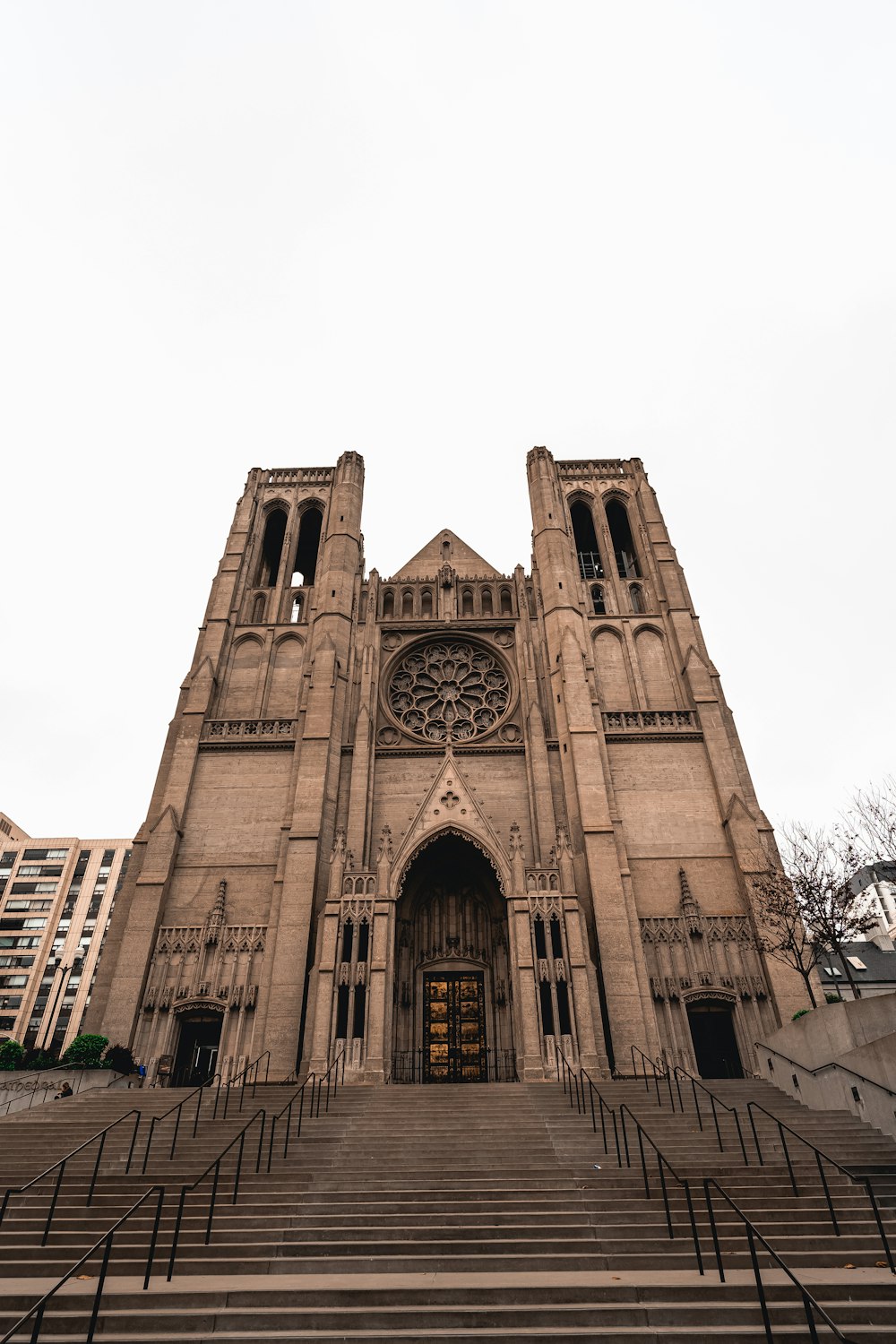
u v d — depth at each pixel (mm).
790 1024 24344
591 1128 20531
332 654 44031
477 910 37219
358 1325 9703
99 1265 12188
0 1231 13805
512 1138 19688
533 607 47906
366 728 41281
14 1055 28750
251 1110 23047
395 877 33406
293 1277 11609
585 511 55844
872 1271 11680
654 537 51000
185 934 35250
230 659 46312
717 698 42875
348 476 54750
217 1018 33656
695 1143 18969
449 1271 12023
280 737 41625
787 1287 10453
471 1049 33625
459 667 46500
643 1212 14172
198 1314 9734
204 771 40750
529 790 39250
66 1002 112750
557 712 42125
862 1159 17203
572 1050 29234
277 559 55438
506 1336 9078
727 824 37812
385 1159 18078
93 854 125938
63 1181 16344
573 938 31719
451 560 52406
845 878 32375
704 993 33406
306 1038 30969
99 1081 27844
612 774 40188
